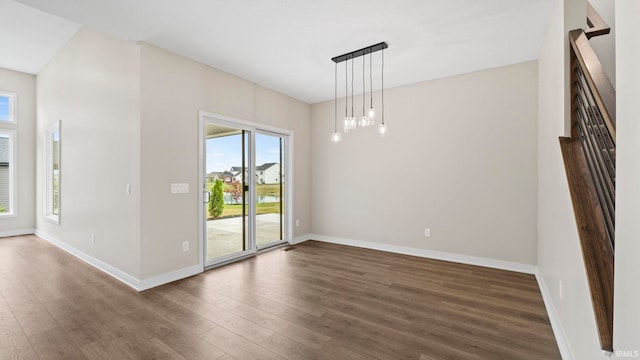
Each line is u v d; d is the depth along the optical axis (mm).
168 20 2666
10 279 3262
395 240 4559
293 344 2029
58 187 4652
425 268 3736
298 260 4121
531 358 1871
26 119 5594
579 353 1619
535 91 3502
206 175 3777
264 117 4590
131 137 3092
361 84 4457
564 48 1974
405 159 4449
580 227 1463
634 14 842
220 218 3994
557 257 2254
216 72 3832
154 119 3117
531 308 2582
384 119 4641
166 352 1931
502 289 3021
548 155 2674
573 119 1859
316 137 5539
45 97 5207
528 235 3539
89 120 3799
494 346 2002
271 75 4098
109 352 1928
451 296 2848
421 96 4301
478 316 2438
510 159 3650
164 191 3207
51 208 5277
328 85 4531
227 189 4082
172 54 3314
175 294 2889
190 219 3482
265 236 4773
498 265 3725
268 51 3330
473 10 2531
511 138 3646
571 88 1862
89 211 3828
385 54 3410
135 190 3033
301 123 5383
